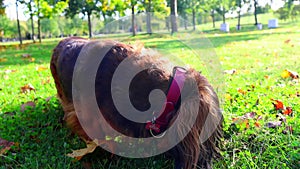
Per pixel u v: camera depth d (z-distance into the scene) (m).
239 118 0.88
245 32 6.15
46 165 0.77
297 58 2.04
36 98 1.19
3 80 1.62
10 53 3.60
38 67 2.00
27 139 0.89
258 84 1.26
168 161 0.75
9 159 0.80
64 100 0.84
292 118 0.90
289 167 0.73
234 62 1.99
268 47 2.82
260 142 0.81
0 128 0.96
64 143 0.84
